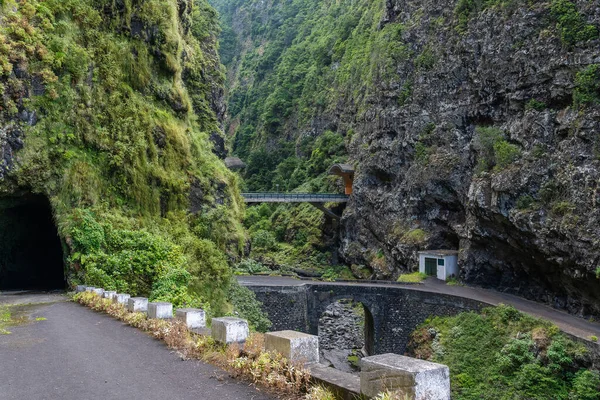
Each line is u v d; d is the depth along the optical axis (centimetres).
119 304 1401
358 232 5762
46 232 2786
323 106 8225
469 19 4334
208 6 4697
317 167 7494
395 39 5478
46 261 2905
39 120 2153
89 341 1020
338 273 5762
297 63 10181
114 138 2380
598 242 2662
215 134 3809
